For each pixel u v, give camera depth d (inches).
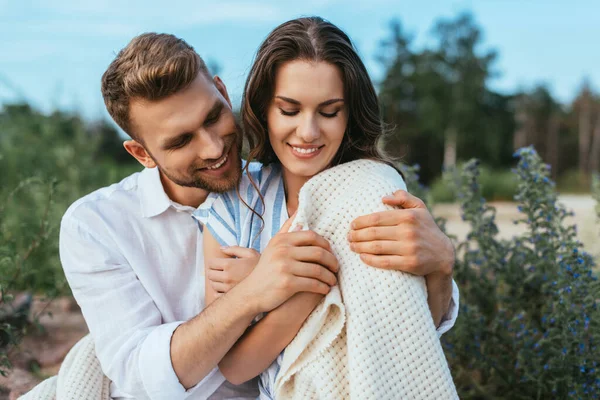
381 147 76.4
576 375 84.9
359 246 58.8
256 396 70.6
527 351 89.7
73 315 149.1
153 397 62.1
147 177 73.1
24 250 143.0
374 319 57.2
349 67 63.2
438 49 1253.1
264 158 70.8
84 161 230.2
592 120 1445.6
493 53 1256.2
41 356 123.0
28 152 219.8
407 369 56.6
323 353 59.3
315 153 64.0
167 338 61.6
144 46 63.4
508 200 688.4
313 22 64.9
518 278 102.1
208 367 61.4
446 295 64.1
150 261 72.0
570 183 901.8
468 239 108.5
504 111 1321.4
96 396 70.6
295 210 69.1
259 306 58.0
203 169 66.5
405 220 58.2
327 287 58.2
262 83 64.4
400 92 1263.5
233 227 67.8
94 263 68.2
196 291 72.4
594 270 113.8
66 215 70.6
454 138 1219.9
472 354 96.9
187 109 62.9
